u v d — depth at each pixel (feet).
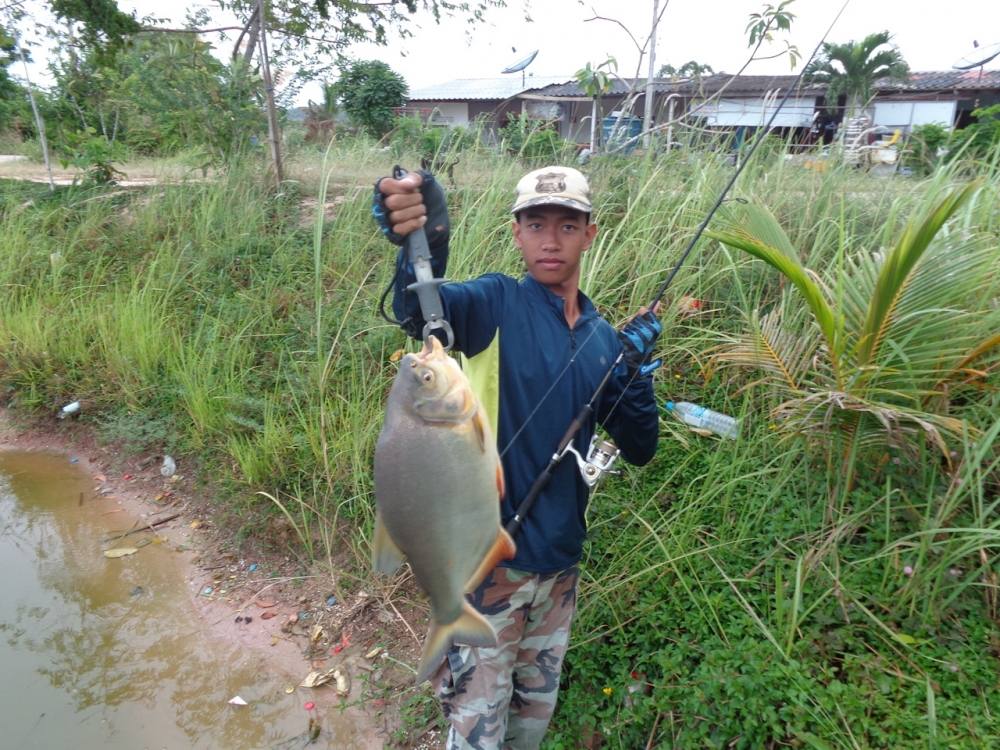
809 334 11.69
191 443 16.63
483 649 7.48
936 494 10.27
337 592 12.78
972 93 49.60
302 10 30.63
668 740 8.97
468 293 7.12
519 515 7.33
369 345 16.03
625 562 10.84
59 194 27.86
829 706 8.35
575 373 7.54
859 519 10.48
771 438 11.71
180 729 10.80
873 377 9.98
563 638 8.07
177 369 18.20
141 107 28.81
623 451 8.86
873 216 15.23
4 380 20.44
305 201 24.17
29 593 13.75
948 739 7.84
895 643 9.07
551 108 35.88
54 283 22.40
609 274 15.20
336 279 19.21
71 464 18.17
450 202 19.80
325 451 13.88
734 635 9.47
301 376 16.40
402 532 5.93
